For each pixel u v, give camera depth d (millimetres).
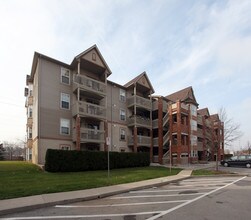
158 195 10945
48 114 23438
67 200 9422
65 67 25750
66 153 20031
